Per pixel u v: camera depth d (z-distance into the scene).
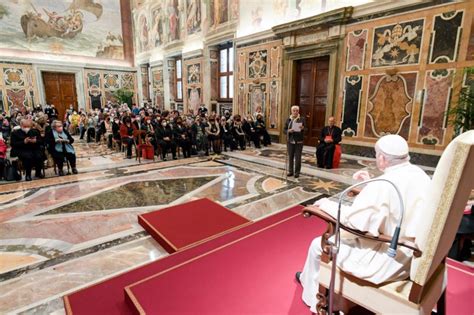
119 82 17.12
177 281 2.20
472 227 2.55
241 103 10.65
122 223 3.56
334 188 4.87
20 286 2.33
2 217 3.74
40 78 14.59
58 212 3.91
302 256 2.57
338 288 1.58
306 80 8.68
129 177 5.72
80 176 5.81
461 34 5.41
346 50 7.26
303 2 8.09
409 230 1.44
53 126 5.85
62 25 15.08
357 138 7.38
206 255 2.58
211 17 11.47
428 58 5.89
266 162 6.99
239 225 3.34
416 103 6.19
